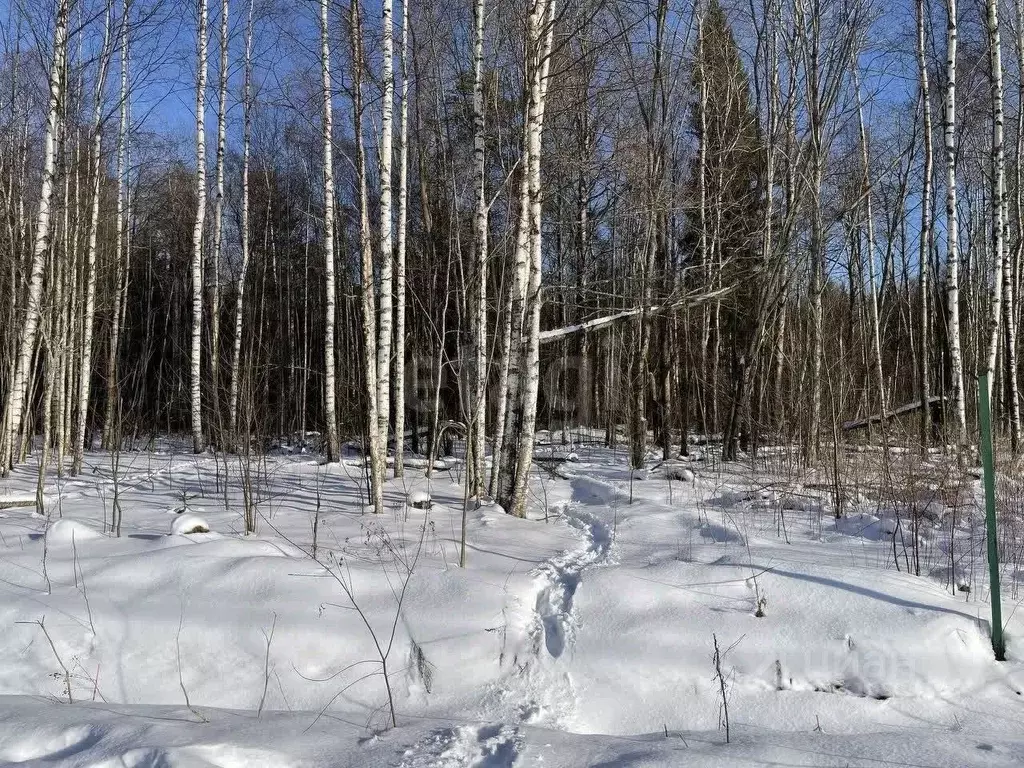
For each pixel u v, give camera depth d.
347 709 4.02
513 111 10.58
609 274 18.91
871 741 3.52
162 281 25.95
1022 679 4.09
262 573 4.88
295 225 23.94
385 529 6.46
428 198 14.95
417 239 15.32
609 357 16.62
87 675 4.20
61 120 9.45
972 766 3.25
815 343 9.53
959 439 9.45
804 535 6.53
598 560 5.64
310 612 4.52
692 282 13.84
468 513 7.32
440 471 11.42
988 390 4.32
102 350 19.41
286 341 22.39
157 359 24.11
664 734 3.75
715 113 14.51
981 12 14.13
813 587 4.73
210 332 17.25
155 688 4.16
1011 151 16.39
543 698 4.08
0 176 11.53
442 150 14.01
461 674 4.23
